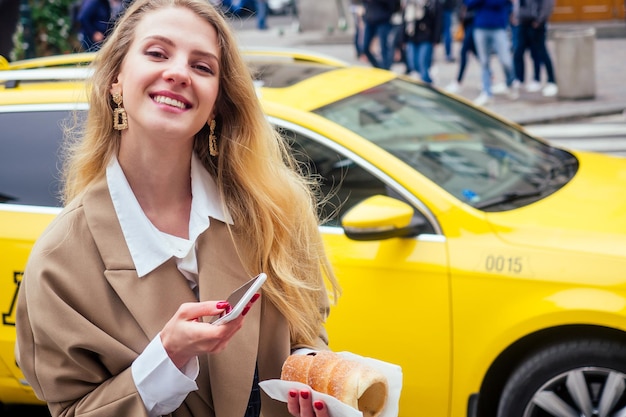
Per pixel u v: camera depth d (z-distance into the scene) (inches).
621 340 157.4
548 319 156.9
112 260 83.7
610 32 740.7
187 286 86.4
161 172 87.7
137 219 85.4
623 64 619.5
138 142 86.4
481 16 514.9
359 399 86.1
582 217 169.2
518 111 494.3
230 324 76.7
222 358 86.5
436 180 175.9
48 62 217.9
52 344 81.9
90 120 88.5
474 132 202.1
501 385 167.2
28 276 83.2
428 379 163.9
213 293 87.2
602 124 467.5
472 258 161.3
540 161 201.3
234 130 93.2
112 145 88.0
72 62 216.2
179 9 87.1
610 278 155.7
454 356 162.1
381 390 84.6
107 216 85.0
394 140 183.8
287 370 83.7
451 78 602.2
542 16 523.5
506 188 182.1
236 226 91.1
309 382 82.2
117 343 81.9
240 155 92.4
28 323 84.7
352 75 208.7
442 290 161.8
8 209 180.9
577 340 159.8
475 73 616.7
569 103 506.6
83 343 81.0
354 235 162.2
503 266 159.8
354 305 166.4
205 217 88.6
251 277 90.4
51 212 179.0
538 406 163.3
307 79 199.6
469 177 181.6
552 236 162.6
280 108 179.0
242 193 92.4
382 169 172.2
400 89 208.4
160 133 84.1
